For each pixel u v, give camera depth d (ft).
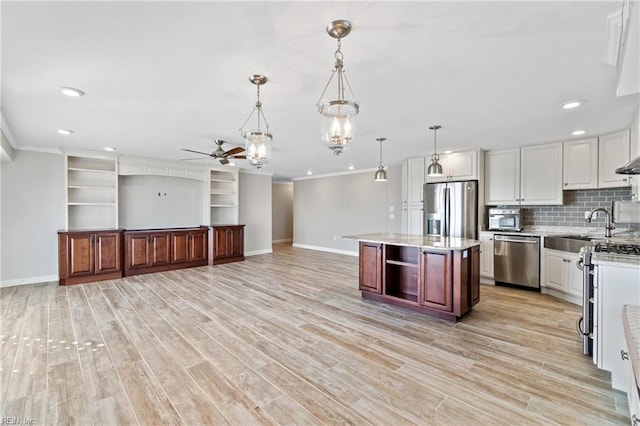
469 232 16.33
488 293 14.35
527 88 8.23
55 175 16.85
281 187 37.96
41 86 8.08
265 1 4.77
